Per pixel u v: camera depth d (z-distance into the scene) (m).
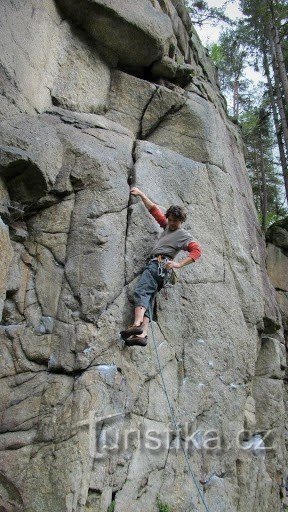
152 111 7.12
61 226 5.19
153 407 5.16
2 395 4.55
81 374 4.68
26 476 4.30
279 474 7.27
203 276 6.23
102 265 5.01
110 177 5.45
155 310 5.52
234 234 6.96
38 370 4.73
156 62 7.37
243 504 6.07
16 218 5.04
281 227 11.27
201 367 5.79
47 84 6.12
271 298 8.22
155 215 5.57
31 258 5.07
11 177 4.93
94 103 6.65
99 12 6.59
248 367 6.51
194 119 7.25
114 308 5.02
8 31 5.46
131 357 5.08
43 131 5.21
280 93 13.80
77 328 4.78
